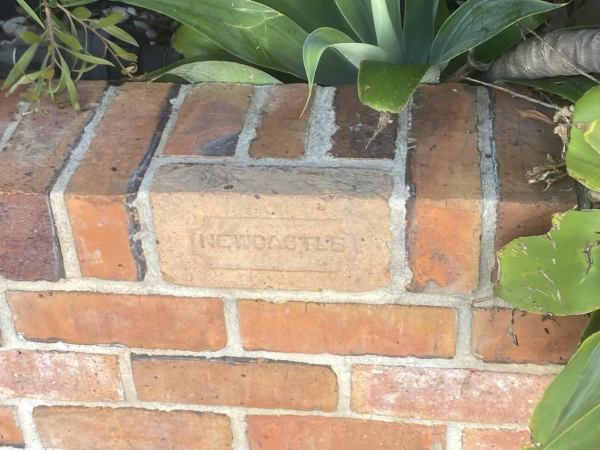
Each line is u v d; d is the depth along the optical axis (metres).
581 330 0.77
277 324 0.81
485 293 0.76
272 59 0.91
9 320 0.85
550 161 0.71
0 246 0.78
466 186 0.71
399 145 0.77
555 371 0.80
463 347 0.80
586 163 0.64
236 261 0.76
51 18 0.86
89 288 0.81
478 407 0.85
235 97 0.86
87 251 0.77
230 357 0.85
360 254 0.74
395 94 0.72
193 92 0.87
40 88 0.84
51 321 0.84
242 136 0.79
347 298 0.78
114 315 0.83
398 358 0.82
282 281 0.77
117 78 1.07
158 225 0.75
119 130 0.81
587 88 0.77
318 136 0.79
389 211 0.71
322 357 0.84
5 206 0.74
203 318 0.82
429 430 0.88
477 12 0.80
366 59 0.84
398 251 0.73
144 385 0.89
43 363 0.88
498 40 0.93
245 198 0.72
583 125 0.60
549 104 0.77
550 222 0.69
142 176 0.75
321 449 0.92
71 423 0.93
